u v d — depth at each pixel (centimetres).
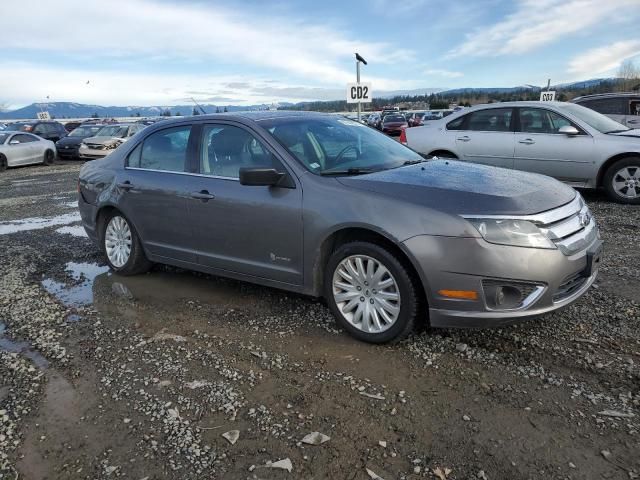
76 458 255
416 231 326
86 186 558
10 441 269
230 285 495
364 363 334
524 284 314
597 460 238
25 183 1449
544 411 275
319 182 374
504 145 854
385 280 348
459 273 318
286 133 418
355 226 349
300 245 381
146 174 493
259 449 255
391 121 3684
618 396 284
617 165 779
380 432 265
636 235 604
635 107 1115
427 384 306
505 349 342
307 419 278
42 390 318
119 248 534
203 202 436
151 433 271
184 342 375
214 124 450
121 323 414
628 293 423
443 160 454
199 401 298
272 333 384
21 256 626
